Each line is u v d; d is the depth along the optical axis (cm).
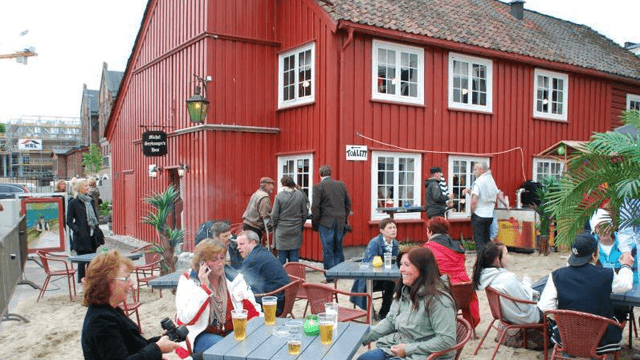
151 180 1582
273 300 434
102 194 3139
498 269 548
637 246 560
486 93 1395
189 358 436
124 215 1842
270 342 388
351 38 1112
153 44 1537
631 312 596
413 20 1261
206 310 453
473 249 1295
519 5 1711
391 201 1219
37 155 8400
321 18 1139
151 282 651
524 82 1465
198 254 461
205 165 1204
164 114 1469
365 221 1173
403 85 1242
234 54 1234
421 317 404
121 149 1855
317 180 1156
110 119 1920
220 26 1214
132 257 934
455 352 411
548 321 532
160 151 1412
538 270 1041
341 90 1132
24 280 998
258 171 1262
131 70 1717
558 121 1542
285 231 954
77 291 971
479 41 1331
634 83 1738
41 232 1370
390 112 1212
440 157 1297
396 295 438
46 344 666
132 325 360
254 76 1259
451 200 1152
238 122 1234
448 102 1309
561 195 580
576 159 585
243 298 479
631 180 533
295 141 1228
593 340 445
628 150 550
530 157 1483
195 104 1129
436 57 1288
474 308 599
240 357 356
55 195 1434
